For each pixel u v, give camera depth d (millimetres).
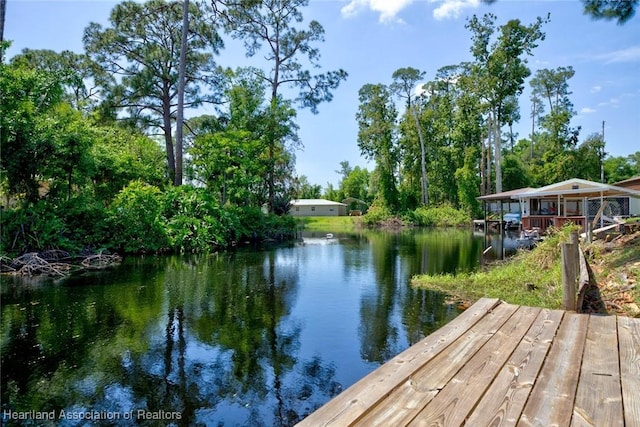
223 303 6637
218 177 18844
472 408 1730
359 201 53812
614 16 7816
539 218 18797
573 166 33000
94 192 15062
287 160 23156
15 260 9812
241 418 3193
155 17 19938
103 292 7426
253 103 21719
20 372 3986
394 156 35531
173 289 7734
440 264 10836
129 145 19188
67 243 11109
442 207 33156
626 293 5031
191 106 21984
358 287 7887
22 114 10805
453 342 2691
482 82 26812
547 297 5828
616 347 2605
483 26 26391
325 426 1536
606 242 8719
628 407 1751
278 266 10719
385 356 4379
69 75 12375
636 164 48875
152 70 20172
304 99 24609
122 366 4133
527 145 50406
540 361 2334
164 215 14477
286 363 4203
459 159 34375
